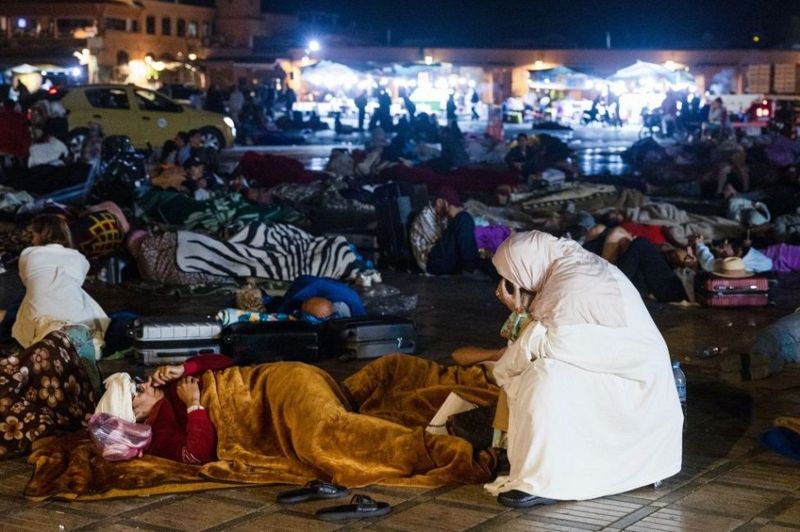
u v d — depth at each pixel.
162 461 6.17
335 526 5.44
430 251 12.92
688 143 29.45
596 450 5.80
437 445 6.09
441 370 6.93
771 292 11.20
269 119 45.16
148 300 11.28
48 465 6.14
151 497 5.82
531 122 48.81
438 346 9.36
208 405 6.33
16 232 13.16
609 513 5.62
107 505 5.72
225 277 11.77
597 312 5.79
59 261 8.56
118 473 6.03
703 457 6.50
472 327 10.15
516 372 5.90
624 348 5.83
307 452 6.06
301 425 6.13
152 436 6.31
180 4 67.06
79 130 26.14
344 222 16.20
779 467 6.32
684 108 40.56
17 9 62.31
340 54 61.53
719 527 5.43
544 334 5.80
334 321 8.78
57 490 5.84
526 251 6.01
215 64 62.34
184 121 27.70
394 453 6.05
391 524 5.47
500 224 14.67
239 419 6.33
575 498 5.76
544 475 5.70
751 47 60.69
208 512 5.62
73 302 8.54
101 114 26.38
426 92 51.84
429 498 5.80
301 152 31.22
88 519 5.54
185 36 67.75
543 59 59.88
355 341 8.62
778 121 34.69
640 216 14.41
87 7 61.50
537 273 6.01
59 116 24.89
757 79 59.25
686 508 5.69
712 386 8.06
